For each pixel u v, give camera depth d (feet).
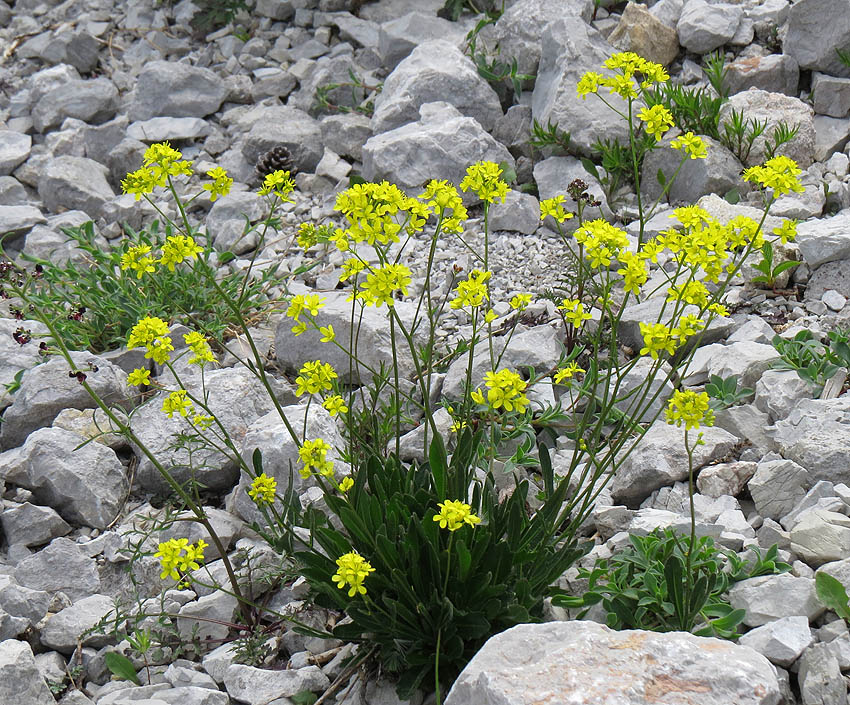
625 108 20.98
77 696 11.49
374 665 11.46
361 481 11.37
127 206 22.48
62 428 15.38
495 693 8.98
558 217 12.09
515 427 14.48
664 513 12.51
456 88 22.81
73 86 26.11
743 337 15.76
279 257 20.71
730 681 8.96
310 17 27.86
